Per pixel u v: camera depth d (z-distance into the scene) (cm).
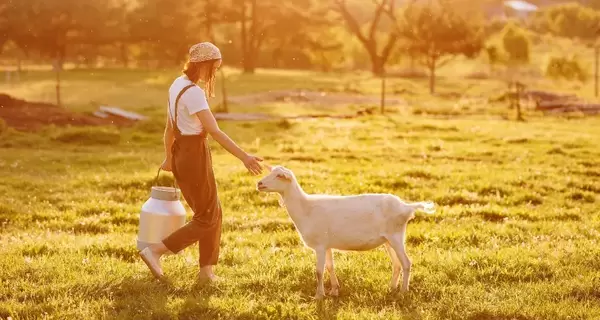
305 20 9562
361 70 10669
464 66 9762
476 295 768
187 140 775
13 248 970
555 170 1988
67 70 7750
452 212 1322
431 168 1967
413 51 8375
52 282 795
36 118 3016
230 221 1263
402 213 746
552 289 794
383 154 2358
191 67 782
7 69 7956
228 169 1884
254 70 9431
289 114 3766
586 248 977
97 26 8575
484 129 3092
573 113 3941
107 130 2688
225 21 9156
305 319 690
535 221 1302
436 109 4316
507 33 8338
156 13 8844
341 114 3834
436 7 8275
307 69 11112
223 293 764
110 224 1266
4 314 694
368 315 693
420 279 829
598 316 706
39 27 8294
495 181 1745
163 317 690
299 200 760
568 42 12838
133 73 7169
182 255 941
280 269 855
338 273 844
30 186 1647
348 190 1636
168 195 807
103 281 788
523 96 4809
